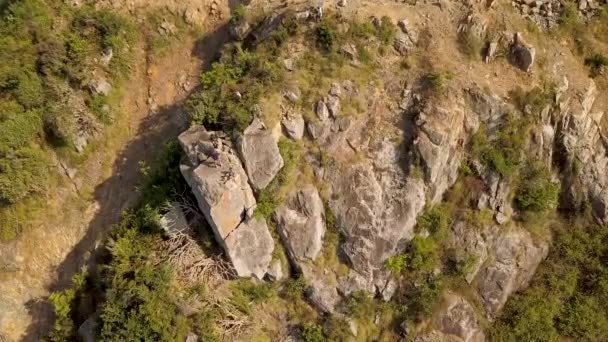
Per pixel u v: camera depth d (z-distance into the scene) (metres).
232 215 16.66
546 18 20.30
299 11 19.22
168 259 17.25
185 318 16.75
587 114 20.02
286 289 18.08
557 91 19.36
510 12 19.91
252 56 18.84
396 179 18.06
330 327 17.73
